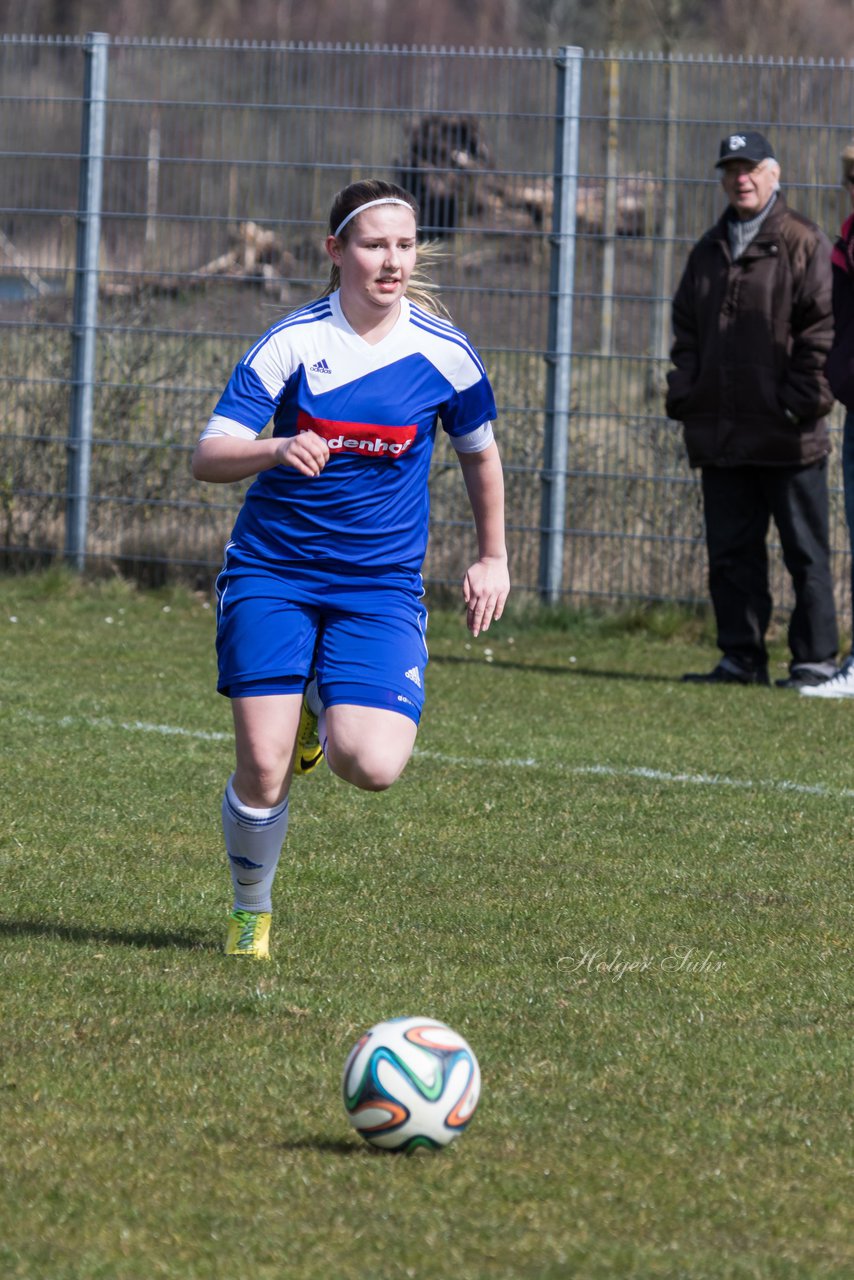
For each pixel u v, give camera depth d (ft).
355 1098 39.60
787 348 114.73
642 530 137.18
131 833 73.00
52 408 150.20
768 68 132.77
